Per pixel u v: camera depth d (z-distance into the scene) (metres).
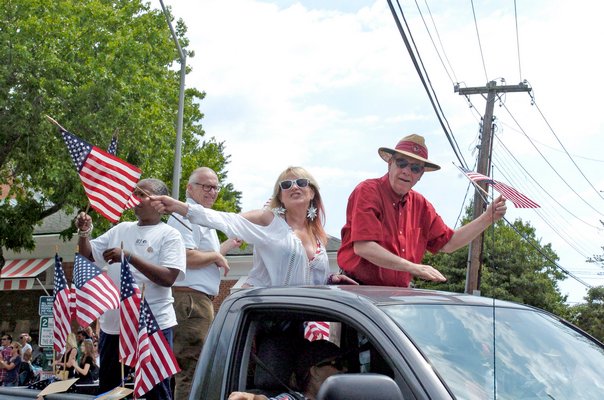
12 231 24.50
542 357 3.60
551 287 36.75
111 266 6.05
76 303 5.54
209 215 5.11
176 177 22.42
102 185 5.77
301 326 4.13
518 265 32.69
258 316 4.05
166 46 27.19
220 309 4.22
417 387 3.13
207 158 32.78
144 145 24.05
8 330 31.20
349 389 2.92
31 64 22.05
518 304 4.11
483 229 5.70
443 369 3.24
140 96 24.30
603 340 47.94
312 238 5.55
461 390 3.17
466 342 3.47
